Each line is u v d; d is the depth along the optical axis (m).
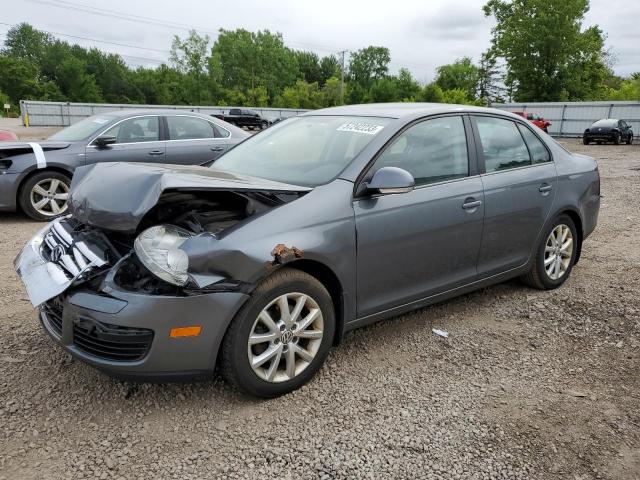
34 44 116.94
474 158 3.91
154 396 2.97
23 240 6.27
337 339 3.26
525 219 4.23
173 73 108.88
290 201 3.00
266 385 2.89
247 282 2.69
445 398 3.04
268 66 112.94
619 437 2.71
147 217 2.94
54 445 2.56
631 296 4.62
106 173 3.04
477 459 2.53
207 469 2.42
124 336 2.56
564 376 3.31
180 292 2.59
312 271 3.12
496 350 3.64
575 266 5.51
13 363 3.28
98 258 2.75
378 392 3.08
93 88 106.88
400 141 3.50
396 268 3.39
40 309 3.08
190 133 8.38
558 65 54.94
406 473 2.42
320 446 2.60
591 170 4.95
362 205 3.19
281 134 4.11
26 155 7.15
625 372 3.38
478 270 3.97
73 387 3.04
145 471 2.40
